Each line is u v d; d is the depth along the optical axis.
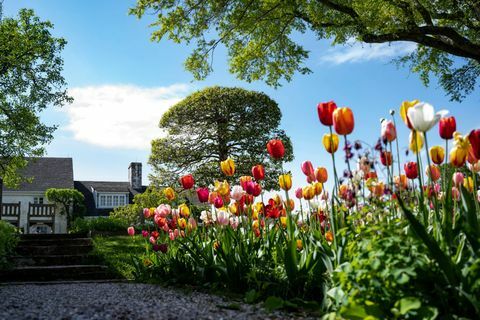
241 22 13.75
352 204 3.16
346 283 2.71
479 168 3.19
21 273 8.44
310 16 13.25
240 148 23.83
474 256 2.54
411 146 3.07
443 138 3.04
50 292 5.36
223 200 4.83
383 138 3.01
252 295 3.84
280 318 3.14
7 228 10.07
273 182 22.84
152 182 23.34
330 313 2.88
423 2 12.24
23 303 4.29
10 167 20.25
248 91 24.08
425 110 2.71
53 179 32.03
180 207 5.66
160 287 5.37
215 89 23.89
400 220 2.93
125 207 20.06
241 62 15.24
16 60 19.00
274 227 4.56
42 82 19.97
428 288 2.53
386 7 11.52
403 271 2.39
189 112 23.59
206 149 23.55
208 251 5.20
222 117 23.86
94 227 16.83
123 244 12.12
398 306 2.49
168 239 6.43
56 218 26.84
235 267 4.51
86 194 33.81
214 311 3.48
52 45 20.03
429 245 2.45
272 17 13.88
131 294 4.84
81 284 6.45
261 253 4.51
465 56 11.89
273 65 15.32
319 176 3.91
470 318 2.40
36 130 19.73
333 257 3.33
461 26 13.79
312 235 3.80
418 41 11.93
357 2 12.39
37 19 19.70
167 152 23.25
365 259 2.59
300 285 3.71
